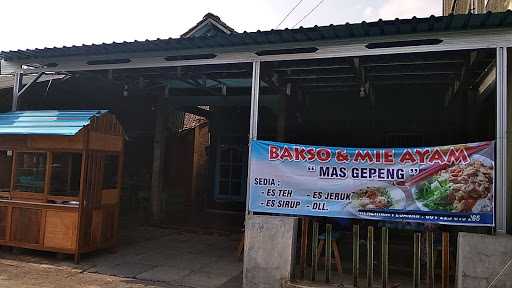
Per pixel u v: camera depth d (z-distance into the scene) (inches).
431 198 213.6
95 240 283.3
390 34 227.8
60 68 312.5
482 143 207.5
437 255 247.8
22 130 272.1
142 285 230.7
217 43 257.1
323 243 255.3
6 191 287.0
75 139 272.8
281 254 224.2
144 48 274.2
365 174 226.5
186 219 437.4
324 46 243.0
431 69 298.4
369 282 217.5
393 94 386.9
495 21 205.0
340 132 404.5
